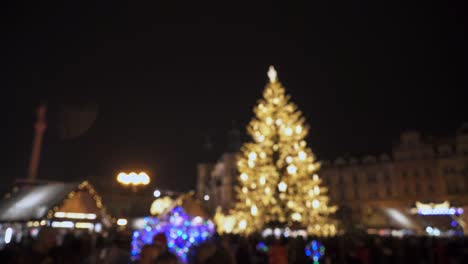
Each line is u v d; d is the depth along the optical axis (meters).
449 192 55.41
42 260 5.91
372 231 26.86
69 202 19.30
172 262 5.61
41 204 18.50
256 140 29.09
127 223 21.12
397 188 59.56
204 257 6.84
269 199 25.69
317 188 26.83
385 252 15.59
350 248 15.66
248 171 27.44
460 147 56.59
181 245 16.80
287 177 26.34
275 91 29.58
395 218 26.58
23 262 5.88
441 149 58.38
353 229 25.98
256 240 14.46
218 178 70.81
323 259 16.84
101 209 20.22
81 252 8.35
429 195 56.72
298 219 24.89
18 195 20.88
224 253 7.04
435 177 57.22
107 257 7.40
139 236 15.64
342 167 65.19
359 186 62.84
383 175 61.53
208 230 20.28
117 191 22.28
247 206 27.62
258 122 28.81
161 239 6.66
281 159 26.92
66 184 20.00
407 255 16.17
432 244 15.66
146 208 22.02
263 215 26.05
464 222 27.17
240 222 26.03
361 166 63.69
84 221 19.59
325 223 25.84
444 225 27.33
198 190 76.88
